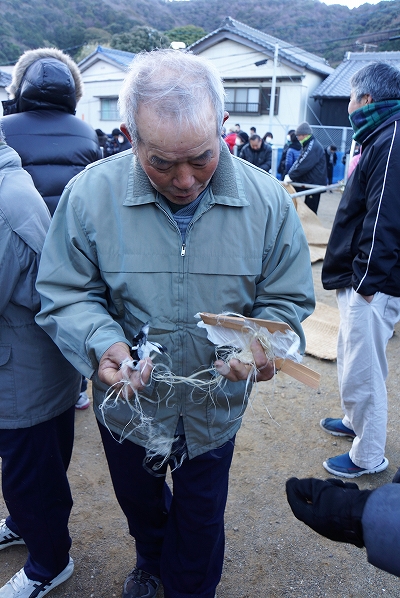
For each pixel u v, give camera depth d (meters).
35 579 1.89
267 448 2.83
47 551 1.84
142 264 1.41
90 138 2.88
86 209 1.42
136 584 1.93
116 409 1.57
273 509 2.41
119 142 11.96
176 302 1.44
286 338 1.28
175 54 1.23
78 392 1.83
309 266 1.55
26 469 1.69
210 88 1.20
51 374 1.66
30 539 1.81
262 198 1.45
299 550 2.19
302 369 1.31
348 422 2.86
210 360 1.49
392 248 2.08
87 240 1.44
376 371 2.39
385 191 2.03
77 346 1.40
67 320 1.42
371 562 1.02
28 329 1.60
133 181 1.40
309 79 23.64
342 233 2.36
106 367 1.31
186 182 1.24
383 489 1.06
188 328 1.45
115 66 26.41
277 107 23.61
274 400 3.30
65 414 1.80
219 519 1.67
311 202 7.62
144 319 1.45
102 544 2.21
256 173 1.49
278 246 1.49
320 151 7.54
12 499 1.73
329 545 2.22
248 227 1.43
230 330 1.34
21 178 1.60
